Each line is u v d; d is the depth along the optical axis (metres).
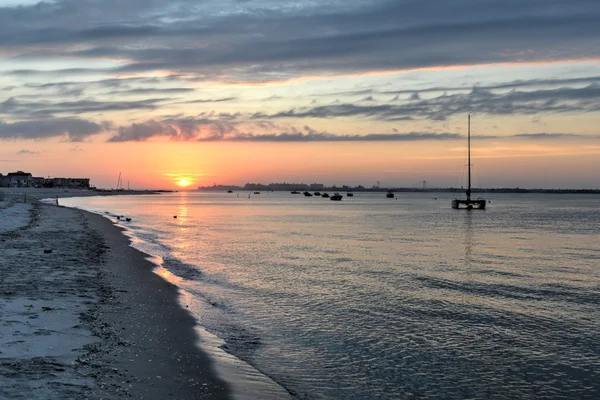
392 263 29.98
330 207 153.50
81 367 9.10
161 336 12.02
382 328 14.79
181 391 8.62
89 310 13.72
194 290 19.55
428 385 10.47
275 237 47.00
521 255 35.81
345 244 41.25
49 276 18.62
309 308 17.16
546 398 10.02
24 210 70.00
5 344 10.02
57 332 11.20
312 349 12.56
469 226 68.81
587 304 19.02
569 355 12.70
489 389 10.38
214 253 33.06
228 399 8.58
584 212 123.31
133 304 15.26
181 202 191.38
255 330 14.08
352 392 9.91
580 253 37.44
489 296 20.28
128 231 46.72
